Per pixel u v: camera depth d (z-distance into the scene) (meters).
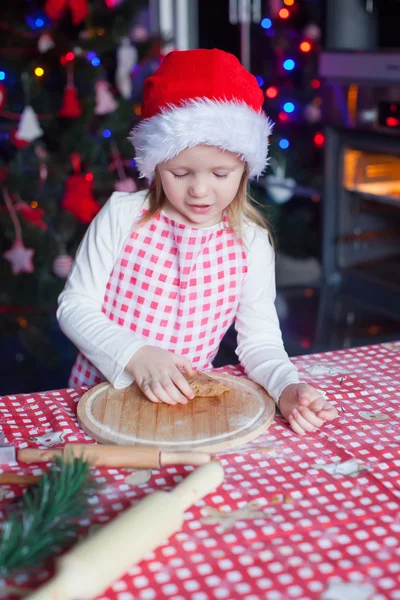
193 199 1.05
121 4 2.72
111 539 0.64
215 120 1.00
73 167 2.80
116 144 2.82
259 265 1.27
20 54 2.65
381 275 3.41
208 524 0.74
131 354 1.06
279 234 3.80
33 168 2.70
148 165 1.12
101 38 2.66
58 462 0.76
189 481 0.76
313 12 3.47
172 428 0.93
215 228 1.24
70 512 0.69
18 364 2.78
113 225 1.25
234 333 2.83
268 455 0.88
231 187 1.06
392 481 0.82
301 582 0.65
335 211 3.42
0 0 2.61
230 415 0.96
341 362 1.18
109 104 2.72
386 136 3.04
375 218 3.48
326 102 3.25
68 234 2.83
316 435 0.93
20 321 2.90
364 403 1.03
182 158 1.02
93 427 0.93
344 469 0.85
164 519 0.68
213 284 1.25
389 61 2.88
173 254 1.25
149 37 2.92
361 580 0.66
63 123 2.75
